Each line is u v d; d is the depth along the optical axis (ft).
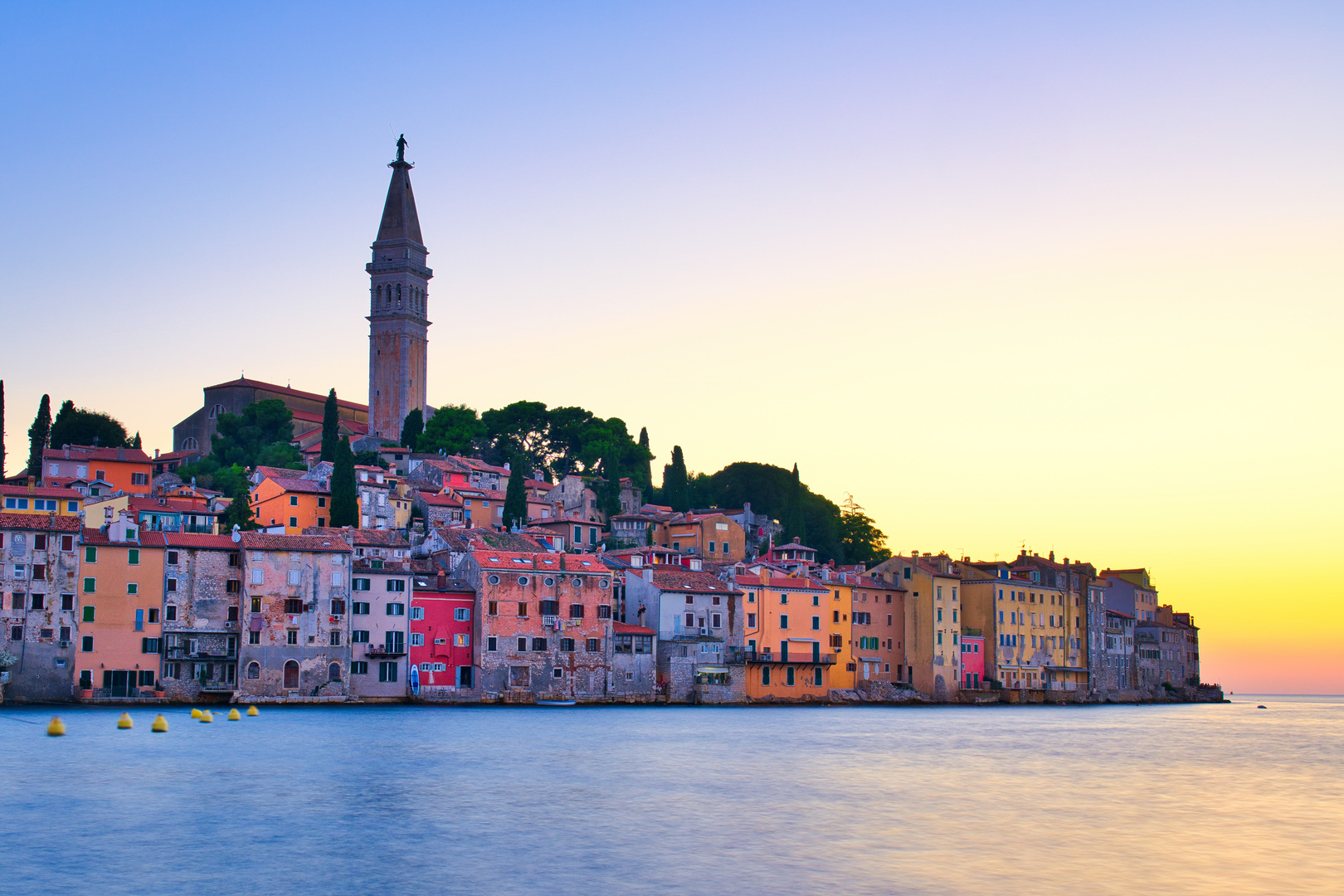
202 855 191.72
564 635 521.65
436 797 247.29
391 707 476.95
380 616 487.61
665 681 550.36
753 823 225.97
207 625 457.27
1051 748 383.86
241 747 319.47
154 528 542.16
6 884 173.68
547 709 496.23
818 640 599.16
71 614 438.40
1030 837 217.15
